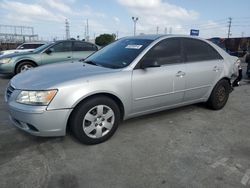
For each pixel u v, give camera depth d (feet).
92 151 10.32
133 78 11.41
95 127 10.71
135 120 13.93
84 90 10.02
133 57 12.00
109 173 8.77
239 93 21.88
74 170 8.90
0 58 27.27
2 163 9.23
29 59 27.22
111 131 11.25
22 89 9.91
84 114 10.26
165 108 13.44
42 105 9.52
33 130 9.87
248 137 12.14
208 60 14.99
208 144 11.23
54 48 28.32
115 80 10.87
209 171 9.03
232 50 77.97
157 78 12.23
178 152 10.40
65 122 9.91
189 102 14.55
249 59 29.58
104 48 14.98
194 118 14.57
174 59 13.21
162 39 12.96
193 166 9.34
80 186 8.03
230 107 17.12
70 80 10.01
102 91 10.46
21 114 9.70
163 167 9.22
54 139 11.25
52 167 9.06
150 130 12.62
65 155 9.93
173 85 13.00
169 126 13.23
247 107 17.24
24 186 7.96
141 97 11.90
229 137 12.08
